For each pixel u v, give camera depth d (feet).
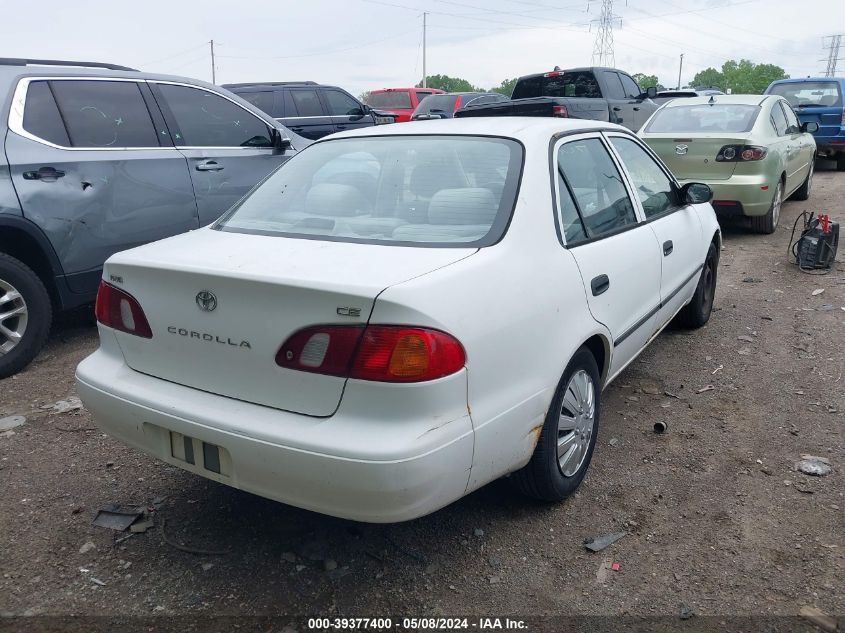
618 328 12.02
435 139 11.54
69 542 10.10
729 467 11.94
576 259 10.68
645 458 12.30
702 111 30.22
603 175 12.88
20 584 9.22
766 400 14.51
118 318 9.73
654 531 10.23
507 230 9.64
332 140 12.51
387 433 7.78
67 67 17.78
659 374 15.98
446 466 8.02
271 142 21.77
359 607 8.82
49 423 13.79
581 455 11.10
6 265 15.58
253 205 11.51
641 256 13.03
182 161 19.21
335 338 7.91
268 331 8.29
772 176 28.07
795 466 11.91
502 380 8.83
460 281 8.45
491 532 10.27
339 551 9.91
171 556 9.82
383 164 11.25
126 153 18.10
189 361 9.04
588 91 41.60
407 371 7.74
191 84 20.15
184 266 8.85
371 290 7.79
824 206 35.55
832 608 8.64
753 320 19.48
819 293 21.61
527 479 10.21
